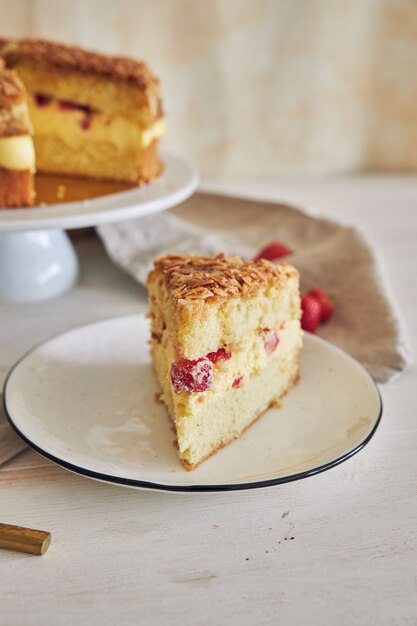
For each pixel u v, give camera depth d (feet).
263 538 1.71
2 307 2.58
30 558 1.66
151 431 1.93
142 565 1.65
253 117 4.09
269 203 3.22
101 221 2.35
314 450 1.86
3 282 2.58
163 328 2.05
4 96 2.38
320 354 2.17
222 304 1.88
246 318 1.92
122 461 1.82
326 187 3.95
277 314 2.00
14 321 2.49
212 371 1.86
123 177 2.84
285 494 1.82
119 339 2.26
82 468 1.75
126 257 2.75
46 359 2.13
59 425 1.92
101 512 1.76
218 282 1.91
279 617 1.57
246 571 1.65
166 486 1.71
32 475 1.85
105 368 2.14
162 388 2.04
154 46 3.86
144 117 2.77
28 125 2.42
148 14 3.79
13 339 2.38
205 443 1.85
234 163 4.19
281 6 3.85
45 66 2.81
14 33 3.73
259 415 1.98
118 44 3.83
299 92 4.06
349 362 2.12
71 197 2.59
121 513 1.76
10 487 1.82
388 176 4.19
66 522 1.74
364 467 1.89
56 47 2.90
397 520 1.75
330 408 1.99
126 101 2.77
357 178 4.15
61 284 2.67
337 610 1.58
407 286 2.75
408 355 2.22
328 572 1.65
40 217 2.33
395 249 3.05
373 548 1.69
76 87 2.81
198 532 1.72
